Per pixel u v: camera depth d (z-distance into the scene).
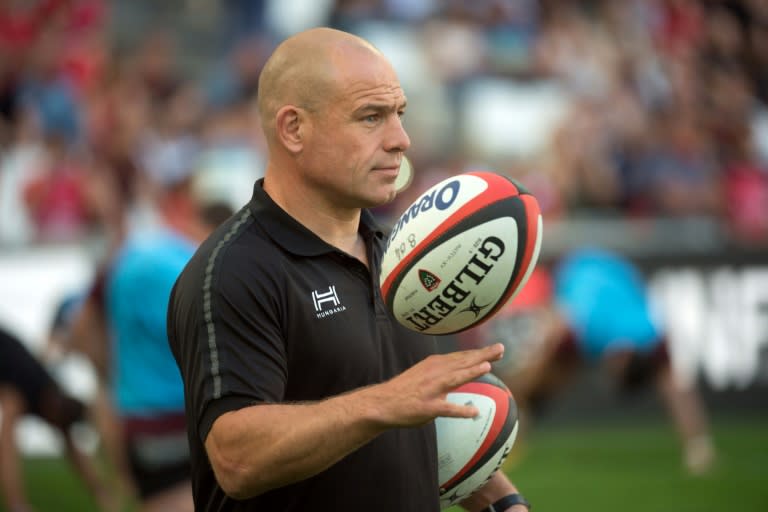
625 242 37.44
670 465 31.41
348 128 9.48
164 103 47.47
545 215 43.34
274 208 9.70
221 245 9.48
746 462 31.50
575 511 26.02
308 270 9.64
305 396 9.46
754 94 52.69
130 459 18.56
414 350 10.20
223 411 8.80
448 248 9.17
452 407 8.00
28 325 33.94
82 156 42.62
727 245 39.03
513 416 10.84
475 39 51.97
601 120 47.53
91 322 24.66
